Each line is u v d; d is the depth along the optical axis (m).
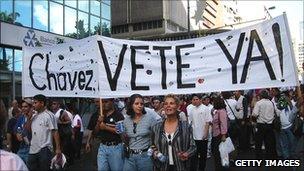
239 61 6.36
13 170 2.59
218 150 9.53
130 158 6.14
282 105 11.19
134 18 79.81
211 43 6.57
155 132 5.59
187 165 5.51
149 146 6.13
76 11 23.75
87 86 7.25
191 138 5.49
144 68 6.92
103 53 7.06
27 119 8.36
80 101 18.77
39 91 8.00
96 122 7.54
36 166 7.58
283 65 5.99
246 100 13.50
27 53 8.13
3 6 18.64
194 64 6.68
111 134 6.68
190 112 9.60
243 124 13.40
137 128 6.11
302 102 7.22
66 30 22.84
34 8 20.50
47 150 7.51
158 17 77.38
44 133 7.49
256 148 11.02
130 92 6.93
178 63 6.75
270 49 6.10
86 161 12.13
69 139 11.00
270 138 10.83
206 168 10.80
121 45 7.00
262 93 10.93
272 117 10.72
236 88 6.36
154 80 6.86
